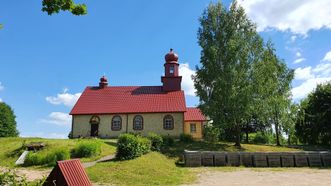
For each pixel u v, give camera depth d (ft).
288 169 78.64
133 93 153.17
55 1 25.26
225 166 83.10
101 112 141.08
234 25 116.78
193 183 56.49
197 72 117.70
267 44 140.05
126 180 56.59
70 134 142.61
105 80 159.43
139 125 139.33
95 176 58.44
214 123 111.04
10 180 22.62
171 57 155.33
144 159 73.10
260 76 111.86
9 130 175.63
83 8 26.35
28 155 79.66
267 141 157.07
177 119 138.21
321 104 140.15
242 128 164.96
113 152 88.17
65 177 27.91
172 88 152.76
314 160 86.38
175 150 98.12
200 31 120.37
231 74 108.68
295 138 178.29
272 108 129.90
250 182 57.72
